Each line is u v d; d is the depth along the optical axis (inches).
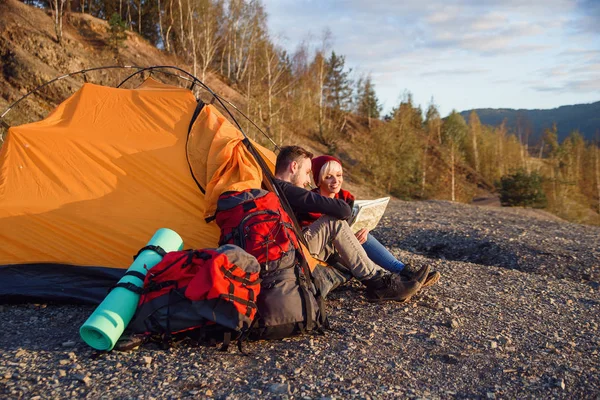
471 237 365.4
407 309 177.9
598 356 148.5
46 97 970.7
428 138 2390.5
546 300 212.5
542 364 138.5
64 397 110.2
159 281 136.9
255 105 1334.9
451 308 183.2
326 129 1844.2
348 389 117.3
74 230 174.7
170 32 1600.6
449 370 131.9
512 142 3299.7
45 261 173.5
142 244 175.2
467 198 1977.1
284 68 1721.2
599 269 296.0
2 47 980.6
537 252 324.5
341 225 173.2
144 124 194.1
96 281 174.1
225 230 154.1
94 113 196.4
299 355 135.9
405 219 476.4
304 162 177.0
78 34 1226.0
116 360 128.7
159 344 137.8
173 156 185.0
